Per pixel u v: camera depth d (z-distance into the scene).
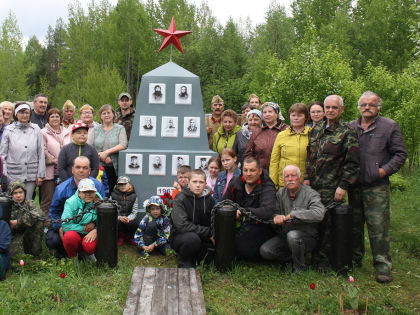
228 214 4.80
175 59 46.53
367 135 4.94
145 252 5.54
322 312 3.97
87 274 4.70
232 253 4.86
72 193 5.20
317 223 5.00
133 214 6.05
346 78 15.17
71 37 42.81
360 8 41.31
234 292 4.39
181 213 4.98
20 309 3.77
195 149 6.62
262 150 5.80
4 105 6.59
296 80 15.02
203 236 5.00
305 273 4.80
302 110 5.25
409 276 5.08
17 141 6.00
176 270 4.66
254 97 7.93
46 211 6.64
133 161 6.43
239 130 6.82
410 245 6.40
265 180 5.09
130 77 47.78
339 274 4.84
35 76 62.69
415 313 4.08
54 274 4.56
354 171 4.79
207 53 44.62
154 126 6.59
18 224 5.03
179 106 6.61
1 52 38.97
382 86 16.17
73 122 7.43
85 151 5.86
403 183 12.00
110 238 4.82
